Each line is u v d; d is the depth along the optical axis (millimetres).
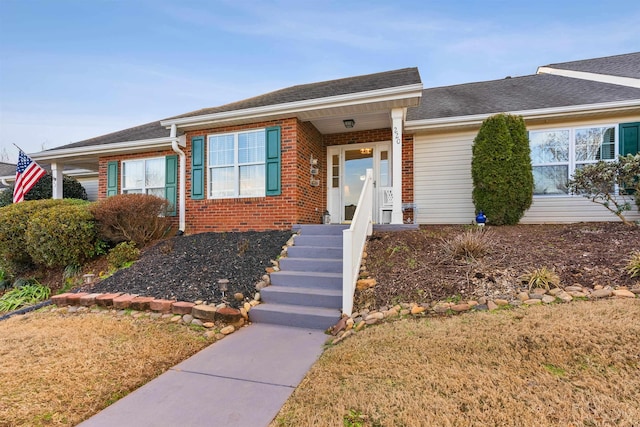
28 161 10070
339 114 7605
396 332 3605
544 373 2650
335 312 4531
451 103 9625
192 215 8625
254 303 4926
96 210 7359
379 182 9102
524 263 4789
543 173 8000
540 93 9164
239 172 8234
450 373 2742
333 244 6305
